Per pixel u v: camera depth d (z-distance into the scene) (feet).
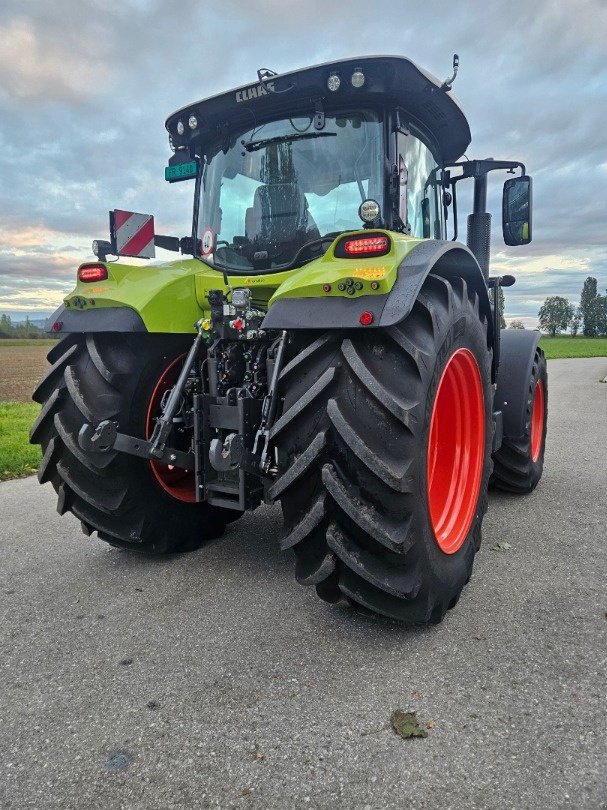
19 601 8.86
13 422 27.81
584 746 5.56
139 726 6.01
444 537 8.48
